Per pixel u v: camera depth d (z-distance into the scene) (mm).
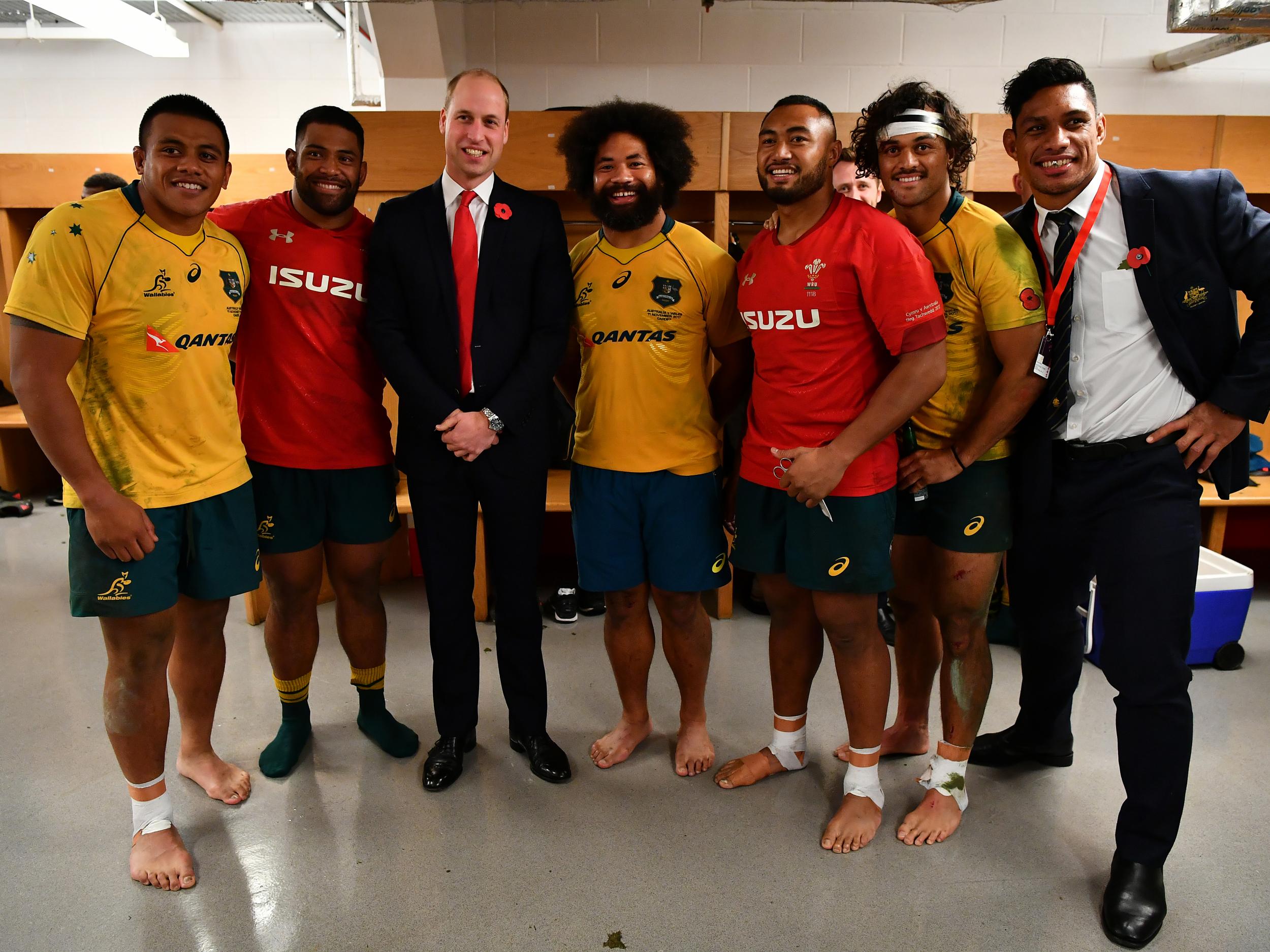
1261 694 2574
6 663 2805
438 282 1877
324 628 3123
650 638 2184
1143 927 1567
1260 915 1641
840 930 1618
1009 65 3881
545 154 3270
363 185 3217
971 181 3232
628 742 2234
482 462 1924
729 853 1846
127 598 1642
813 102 1663
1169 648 1602
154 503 1670
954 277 1711
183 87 5363
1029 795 2059
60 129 5426
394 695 2607
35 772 2166
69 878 1769
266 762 2158
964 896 1712
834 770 2178
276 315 1926
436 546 1990
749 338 1980
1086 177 1607
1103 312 1625
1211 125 3230
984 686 1866
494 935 1607
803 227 1731
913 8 3830
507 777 2146
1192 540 1613
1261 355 1509
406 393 1859
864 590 1755
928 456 1768
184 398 1691
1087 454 1671
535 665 2125
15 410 4883
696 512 1999
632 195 1845
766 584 1966
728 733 2373
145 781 1775
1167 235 1558
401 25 3393
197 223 1699
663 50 3867
